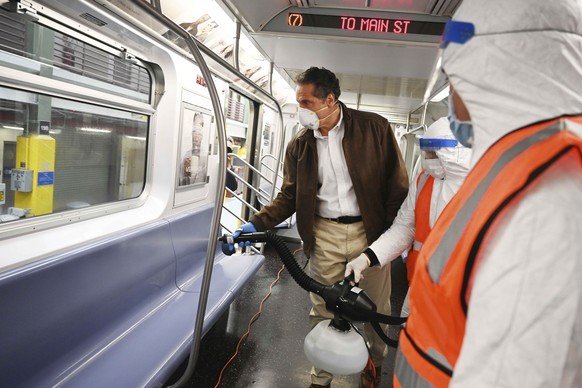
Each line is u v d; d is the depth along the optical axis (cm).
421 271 69
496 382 48
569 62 54
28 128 204
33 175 207
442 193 160
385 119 214
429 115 497
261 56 372
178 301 271
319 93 190
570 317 47
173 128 311
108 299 219
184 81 317
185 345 208
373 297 222
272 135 709
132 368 185
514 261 49
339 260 218
